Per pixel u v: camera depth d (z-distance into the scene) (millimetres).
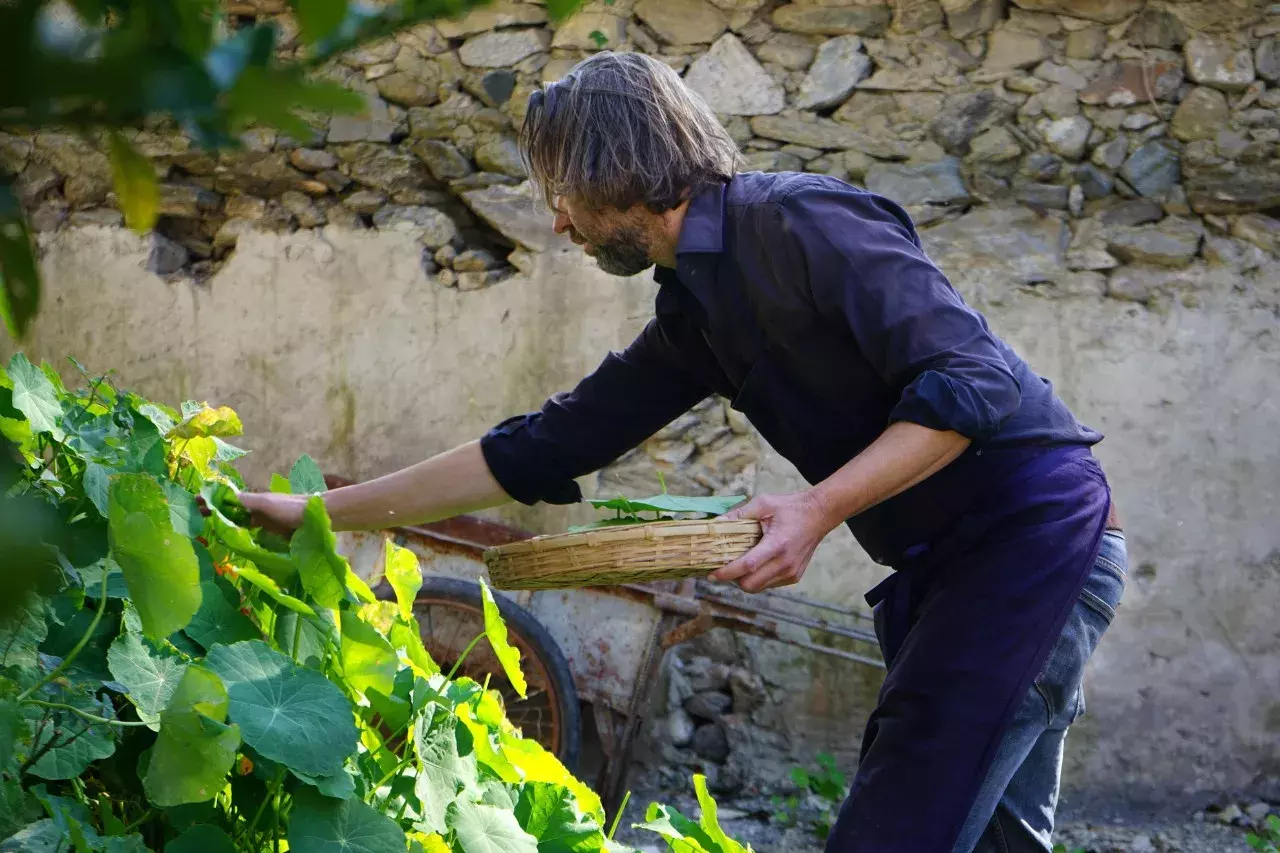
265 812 1238
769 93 4172
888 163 4113
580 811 1514
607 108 1606
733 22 4191
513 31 4309
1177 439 3945
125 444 1438
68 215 4617
